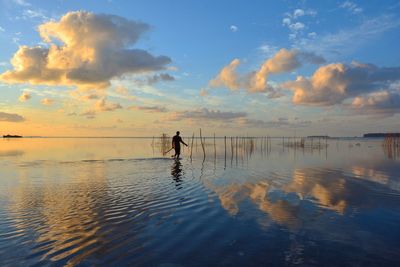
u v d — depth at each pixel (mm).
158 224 9141
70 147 56969
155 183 16062
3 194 13359
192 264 6508
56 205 11398
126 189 14453
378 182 16188
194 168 22750
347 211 10547
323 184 15719
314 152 42219
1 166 23766
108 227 8867
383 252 7102
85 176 18516
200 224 9148
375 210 10656
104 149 49562
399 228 8750
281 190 14180
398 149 49594
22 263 6520
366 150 47250
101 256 6898
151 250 7227
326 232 8445
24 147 56844
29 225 9039
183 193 13531
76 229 8672
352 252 7109
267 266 6418
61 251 7148
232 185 15469
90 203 11711
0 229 8672
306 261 6641
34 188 14719
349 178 17609
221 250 7227
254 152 42594
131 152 41719
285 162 27562
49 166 23734
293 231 8523
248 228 8781
